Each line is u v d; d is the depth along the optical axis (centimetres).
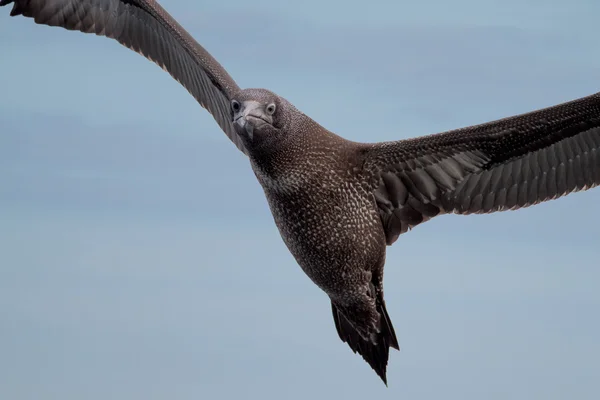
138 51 1517
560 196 1353
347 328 1424
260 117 1287
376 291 1392
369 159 1357
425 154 1362
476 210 1379
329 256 1359
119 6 1512
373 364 1419
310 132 1327
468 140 1352
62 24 1537
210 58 1465
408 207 1380
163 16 1480
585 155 1335
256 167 1336
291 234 1366
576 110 1316
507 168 1362
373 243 1366
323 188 1330
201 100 1488
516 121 1333
